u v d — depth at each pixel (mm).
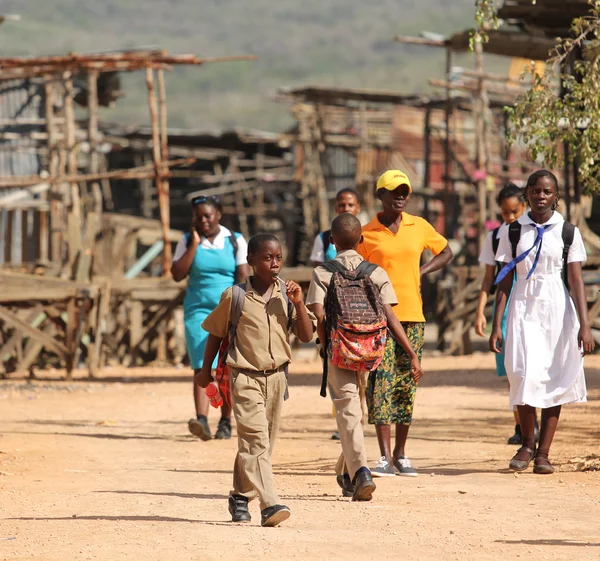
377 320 20953
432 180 123125
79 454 29062
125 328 62938
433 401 41031
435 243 25172
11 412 39969
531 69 28609
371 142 122625
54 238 84750
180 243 31672
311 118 121125
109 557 16422
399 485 23406
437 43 72250
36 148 92688
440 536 17953
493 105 98062
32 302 54625
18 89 92062
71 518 19938
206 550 16875
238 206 135625
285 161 139000
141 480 24750
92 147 88938
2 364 55531
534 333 24828
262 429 19297
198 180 144000
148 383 52000
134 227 72938
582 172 27562
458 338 66250
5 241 87812
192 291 31609
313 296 21391
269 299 19594
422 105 101375
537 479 24047
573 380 24672
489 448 29094
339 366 20938
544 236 24859
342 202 29016
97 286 54281
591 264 61000
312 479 24672
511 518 19516
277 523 18844
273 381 19578
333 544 17312
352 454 21141
